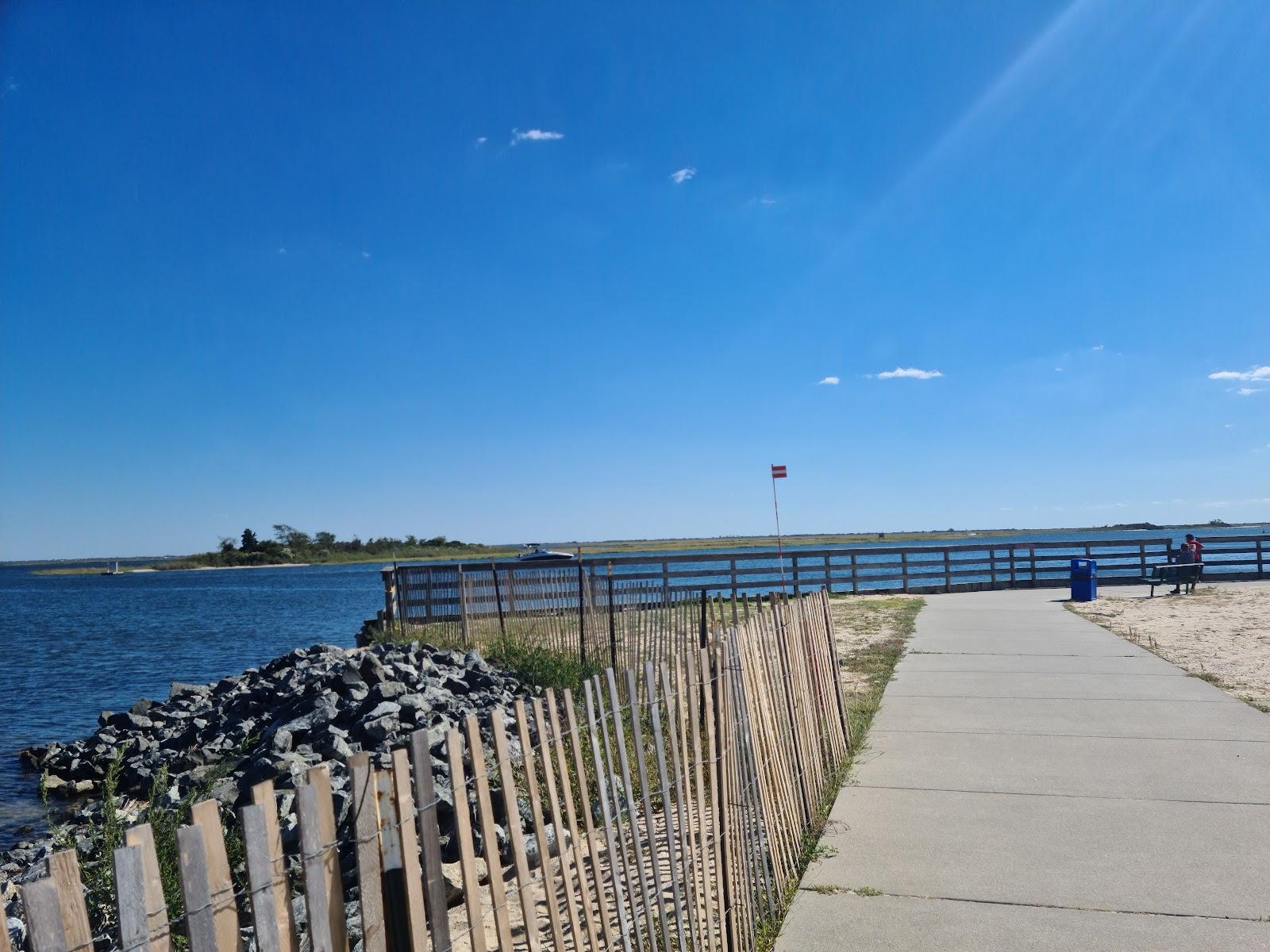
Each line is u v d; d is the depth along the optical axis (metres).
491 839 2.88
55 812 10.77
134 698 20.39
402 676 12.14
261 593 75.12
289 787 8.54
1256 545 27.67
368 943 2.36
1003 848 5.88
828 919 4.98
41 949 1.73
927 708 10.03
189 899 1.96
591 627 13.26
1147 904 5.00
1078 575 22.48
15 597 83.81
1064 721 9.23
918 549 26.42
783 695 6.00
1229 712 9.41
